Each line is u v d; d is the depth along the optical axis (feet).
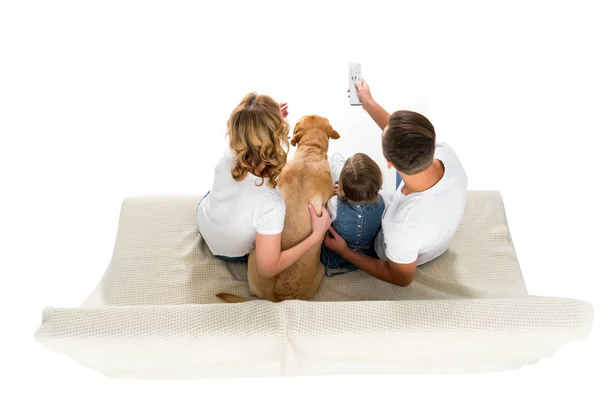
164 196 8.05
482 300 6.01
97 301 6.96
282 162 5.73
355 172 6.42
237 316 5.85
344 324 5.78
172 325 5.75
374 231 6.96
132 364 6.50
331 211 6.81
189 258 7.38
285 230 6.51
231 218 6.16
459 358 6.67
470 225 7.79
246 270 7.34
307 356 6.35
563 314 5.83
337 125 8.80
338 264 7.38
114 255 7.46
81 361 6.35
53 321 5.74
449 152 6.27
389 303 6.00
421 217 6.03
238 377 7.21
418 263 7.21
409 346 6.04
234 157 5.88
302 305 5.97
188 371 6.89
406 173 5.73
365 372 7.17
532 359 6.88
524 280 7.38
